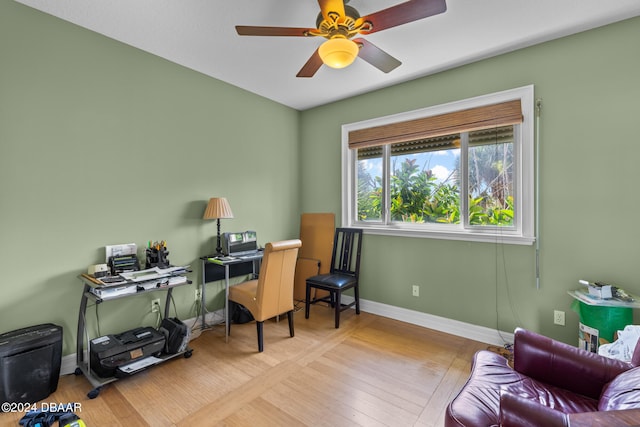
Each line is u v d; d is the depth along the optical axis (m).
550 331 2.41
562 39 2.31
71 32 2.16
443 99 2.88
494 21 2.09
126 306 2.49
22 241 1.99
